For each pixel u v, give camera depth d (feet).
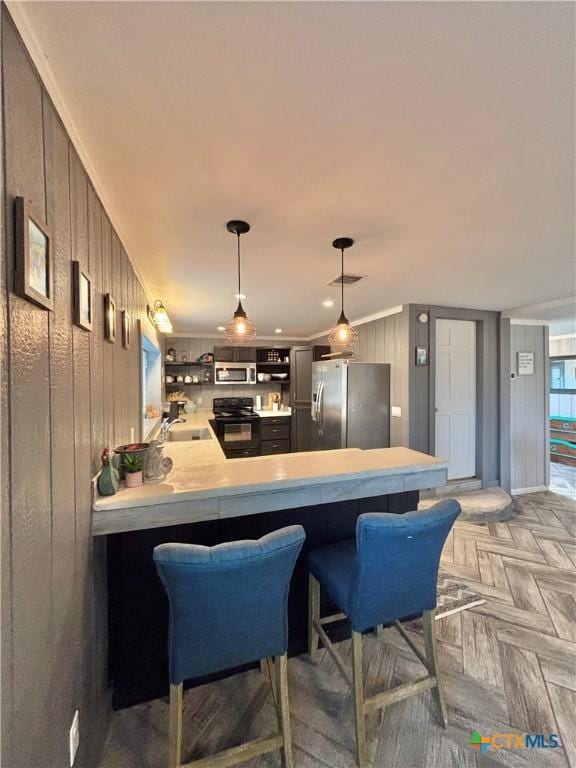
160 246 6.78
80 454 3.68
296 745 4.30
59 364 3.09
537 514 12.32
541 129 3.72
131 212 5.41
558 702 4.93
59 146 3.17
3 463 2.13
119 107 3.32
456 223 5.95
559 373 21.25
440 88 3.16
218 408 20.17
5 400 2.15
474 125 3.65
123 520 4.28
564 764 4.12
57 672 2.98
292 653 5.76
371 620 4.31
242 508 4.87
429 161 4.27
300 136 3.80
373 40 2.69
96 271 4.45
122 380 6.12
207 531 5.23
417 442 12.72
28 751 2.44
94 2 2.36
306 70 2.96
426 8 2.45
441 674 5.05
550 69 2.96
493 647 5.99
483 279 9.39
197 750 4.24
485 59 2.87
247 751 3.81
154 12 2.45
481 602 7.27
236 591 3.62
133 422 7.36
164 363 17.78
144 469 4.94
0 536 2.09
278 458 6.34
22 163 2.41
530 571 8.54
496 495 12.85
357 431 12.83
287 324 17.34
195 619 3.59
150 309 10.90
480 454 13.75
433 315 12.85
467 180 4.68
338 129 3.69
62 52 2.73
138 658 4.86
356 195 5.04
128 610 4.83
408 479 5.88
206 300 11.73
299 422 20.11
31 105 2.57
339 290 10.55
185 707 4.81
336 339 8.18
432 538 4.36
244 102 3.30
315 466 5.76
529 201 5.25
